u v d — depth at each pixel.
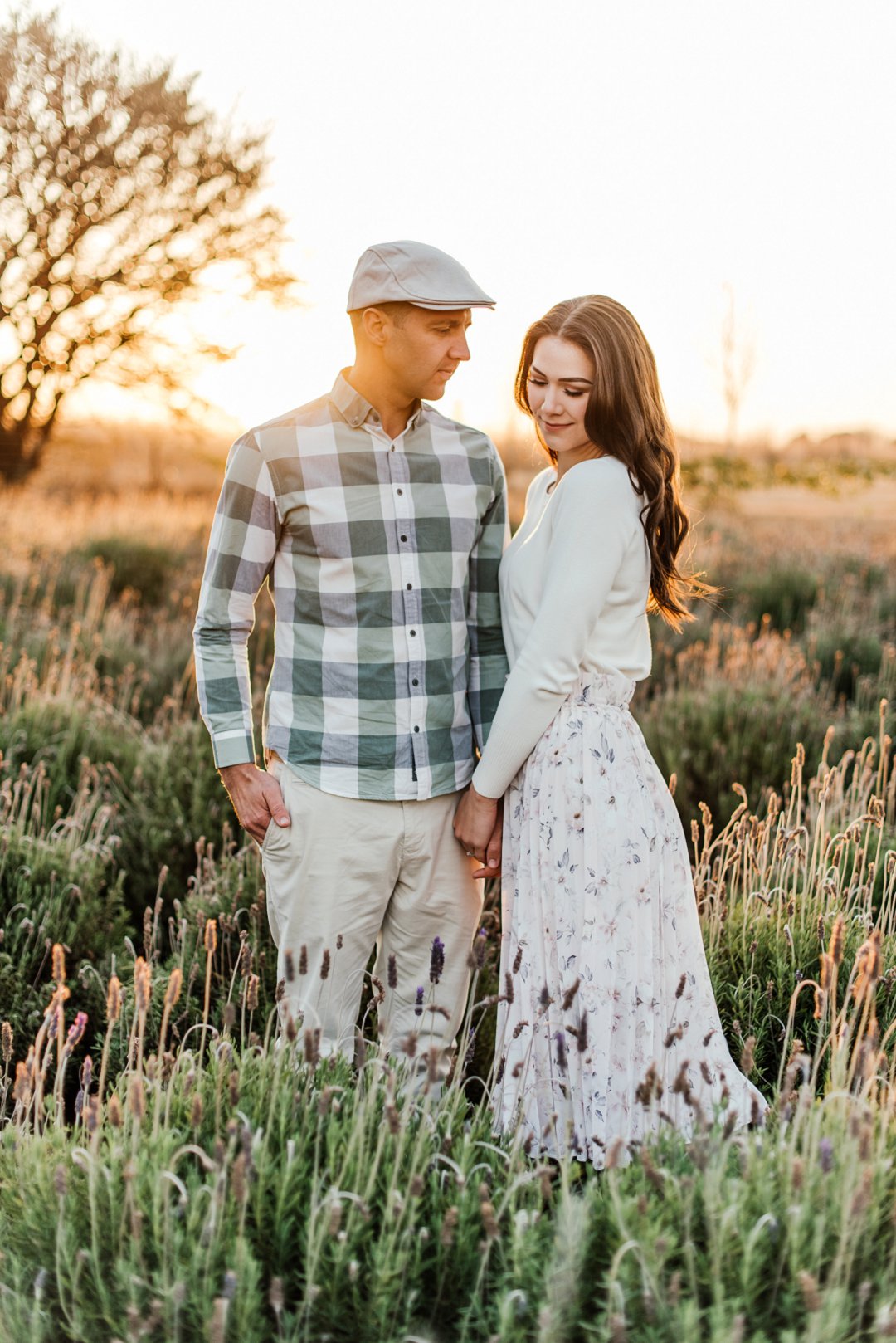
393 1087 1.74
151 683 5.99
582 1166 2.04
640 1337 1.43
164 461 20.61
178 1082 1.89
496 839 2.29
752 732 4.55
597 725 2.11
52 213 17.12
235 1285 1.37
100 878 3.37
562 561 2.03
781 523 16.14
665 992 2.13
